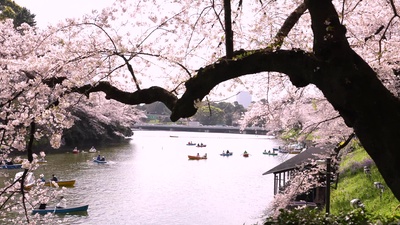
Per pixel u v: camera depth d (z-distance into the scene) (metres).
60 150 41.53
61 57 5.89
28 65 5.71
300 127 13.83
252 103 12.78
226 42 4.57
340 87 3.95
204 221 18.91
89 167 33.06
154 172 32.75
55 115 5.39
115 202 21.78
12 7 34.84
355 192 16.09
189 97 4.41
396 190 3.80
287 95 11.53
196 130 100.00
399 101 3.98
